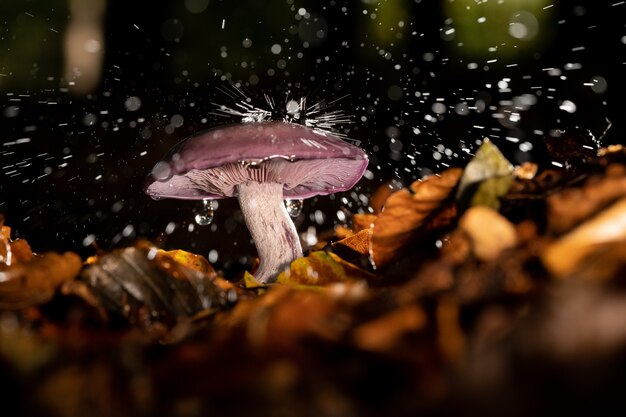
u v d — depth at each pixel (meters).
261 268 0.43
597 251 0.28
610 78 0.94
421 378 0.25
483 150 0.34
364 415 0.23
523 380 0.22
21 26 1.36
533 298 0.26
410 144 0.86
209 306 0.34
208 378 0.26
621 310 0.22
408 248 0.36
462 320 0.28
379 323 0.28
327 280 0.37
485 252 0.31
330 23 1.35
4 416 0.24
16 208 0.71
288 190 0.47
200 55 1.41
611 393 0.21
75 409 0.24
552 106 0.89
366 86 1.15
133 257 0.34
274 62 1.32
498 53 1.16
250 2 1.47
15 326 0.32
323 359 0.27
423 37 1.26
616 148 0.38
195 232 0.64
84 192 0.76
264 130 0.40
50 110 1.16
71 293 0.33
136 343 0.29
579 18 1.11
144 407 0.25
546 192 0.34
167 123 1.06
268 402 0.23
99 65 1.32
